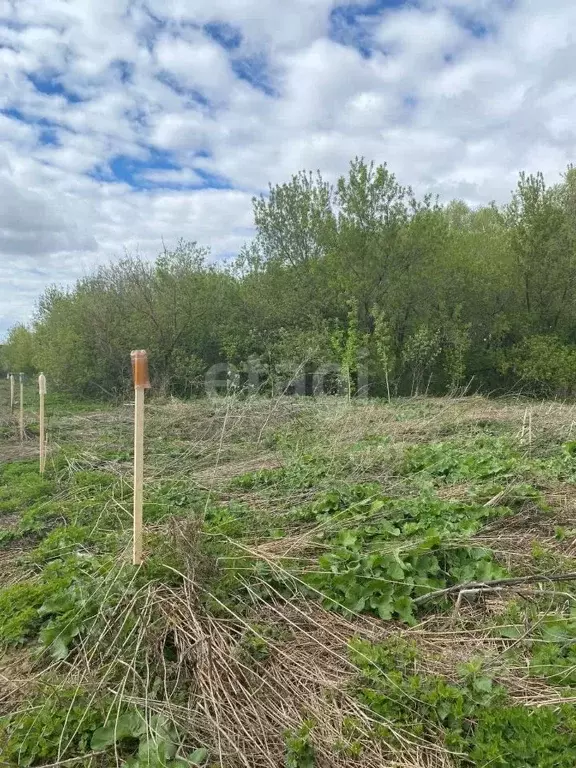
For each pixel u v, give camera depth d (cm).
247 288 1872
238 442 915
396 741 274
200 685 305
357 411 998
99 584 393
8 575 485
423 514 502
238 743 275
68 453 845
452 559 425
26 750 280
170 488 636
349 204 1697
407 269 1730
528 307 1900
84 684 314
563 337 1866
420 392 1745
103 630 350
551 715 269
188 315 1802
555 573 404
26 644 377
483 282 1825
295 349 1570
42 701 310
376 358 1623
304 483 639
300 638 353
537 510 508
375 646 332
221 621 354
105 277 1847
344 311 1752
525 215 1833
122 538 488
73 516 595
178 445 896
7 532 569
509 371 1864
